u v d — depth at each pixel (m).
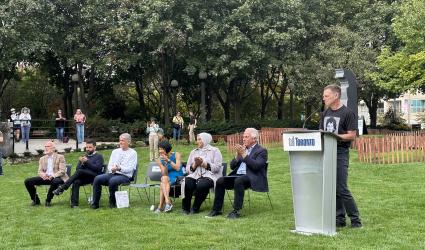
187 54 31.16
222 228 7.69
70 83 36.91
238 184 8.59
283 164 16.92
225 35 30.20
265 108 44.22
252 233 7.28
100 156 10.57
